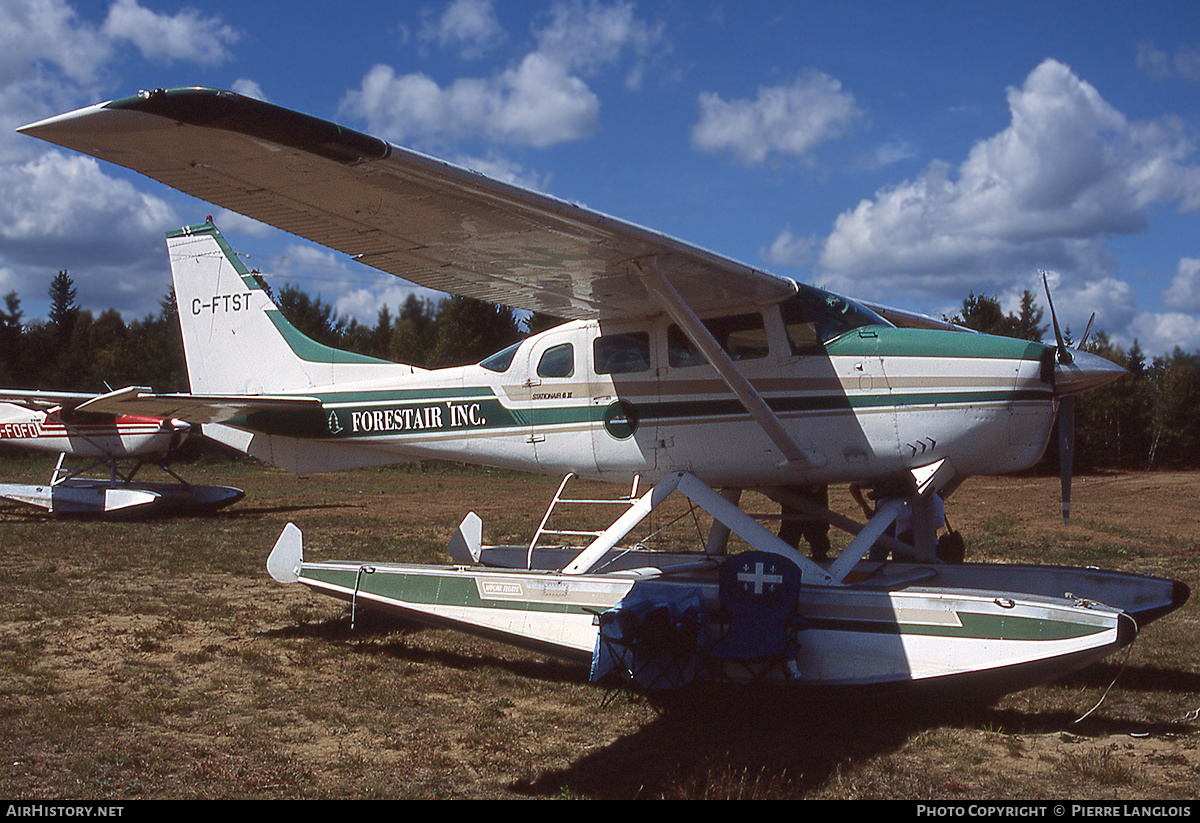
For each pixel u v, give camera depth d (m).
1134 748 3.93
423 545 10.35
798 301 5.43
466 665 5.33
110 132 3.19
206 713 4.29
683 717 4.39
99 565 8.62
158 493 13.29
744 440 5.46
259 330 8.12
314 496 18.17
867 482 5.59
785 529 6.89
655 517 14.18
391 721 4.21
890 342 5.24
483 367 6.55
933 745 3.98
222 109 3.09
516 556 6.84
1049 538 11.75
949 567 5.86
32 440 13.66
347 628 6.20
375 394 7.07
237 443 7.79
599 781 3.49
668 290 4.83
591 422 6.02
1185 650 5.69
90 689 4.61
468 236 4.54
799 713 4.50
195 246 8.49
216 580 7.97
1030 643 4.09
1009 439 5.04
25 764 3.55
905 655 4.31
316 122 3.30
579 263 4.89
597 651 4.46
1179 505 17.09
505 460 6.48
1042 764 3.73
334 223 4.37
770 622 4.36
